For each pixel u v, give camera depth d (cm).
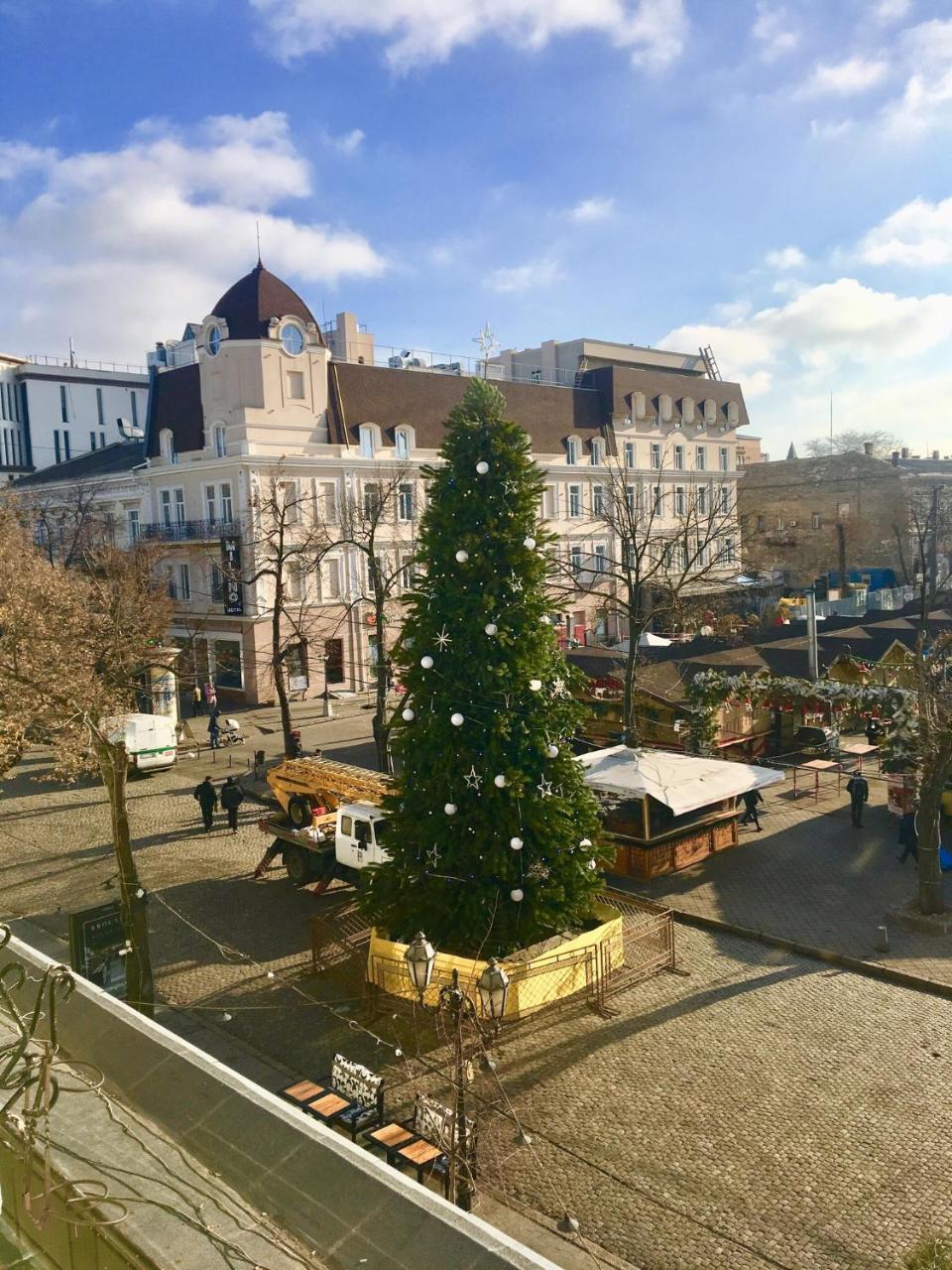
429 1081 1282
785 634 4303
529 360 7194
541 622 1523
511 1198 1046
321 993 1561
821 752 3038
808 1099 1222
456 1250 322
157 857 2297
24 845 2419
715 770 2206
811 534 7469
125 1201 338
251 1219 364
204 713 4281
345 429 4719
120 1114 434
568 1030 1422
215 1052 1385
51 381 8462
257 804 2825
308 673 4625
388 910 1519
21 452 8406
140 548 4188
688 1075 1289
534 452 5744
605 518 3456
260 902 1988
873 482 7188
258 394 4478
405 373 5081
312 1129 396
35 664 2375
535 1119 1193
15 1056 402
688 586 5278
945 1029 1405
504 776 1440
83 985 538
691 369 7775
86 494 5297
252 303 4500
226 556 4331
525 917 1461
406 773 1527
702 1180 1067
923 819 1811
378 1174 364
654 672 3247
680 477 6594
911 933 1762
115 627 2900
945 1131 1145
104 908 1484
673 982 1584
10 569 3005
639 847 2092
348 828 1947
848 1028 1413
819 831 2436
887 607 6381
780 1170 1080
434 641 1473
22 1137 387
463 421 1477
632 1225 998
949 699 1955
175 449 4919
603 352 7069
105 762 1424
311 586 4575
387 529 4734
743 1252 954
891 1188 1044
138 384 9031
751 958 1683
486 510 1466
